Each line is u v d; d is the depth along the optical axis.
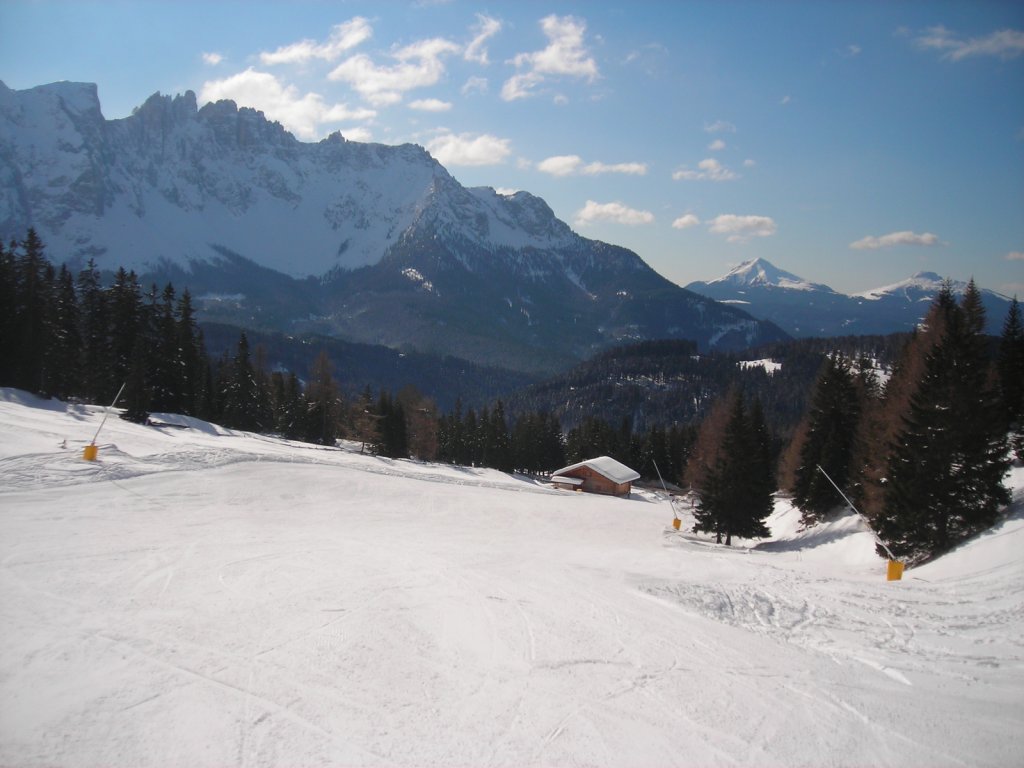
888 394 35.41
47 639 10.69
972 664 12.07
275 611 13.04
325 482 36.50
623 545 33.28
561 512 44.75
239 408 71.75
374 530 27.02
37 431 32.84
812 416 39.31
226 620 12.24
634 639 13.09
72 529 19.02
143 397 48.34
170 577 14.88
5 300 50.31
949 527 23.38
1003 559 18.80
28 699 8.73
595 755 8.38
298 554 18.91
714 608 15.91
